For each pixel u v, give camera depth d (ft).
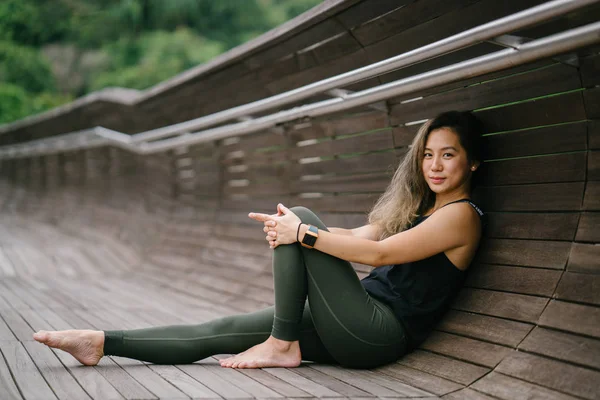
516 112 9.96
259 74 16.78
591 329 7.91
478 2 9.59
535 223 9.50
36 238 31.30
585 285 8.39
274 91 17.10
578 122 9.11
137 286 21.06
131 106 26.37
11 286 19.89
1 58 81.82
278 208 9.58
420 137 9.93
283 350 9.64
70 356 10.06
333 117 15.40
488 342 9.03
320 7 12.23
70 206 39.45
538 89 9.59
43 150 38.91
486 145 10.43
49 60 83.46
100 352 9.35
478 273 9.98
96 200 36.63
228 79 18.25
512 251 9.64
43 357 9.94
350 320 9.20
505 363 8.51
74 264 25.43
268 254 18.57
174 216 27.02
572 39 7.57
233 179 22.21
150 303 17.30
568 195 9.18
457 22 10.23
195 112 22.76
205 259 21.59
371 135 14.32
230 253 20.63
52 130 42.73
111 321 14.06
